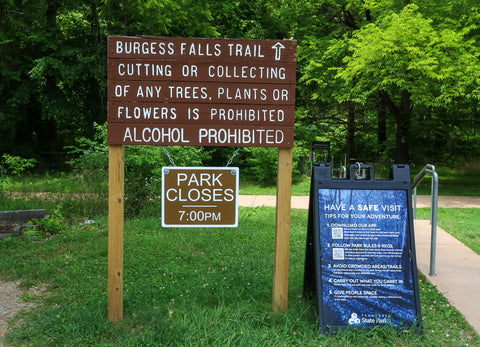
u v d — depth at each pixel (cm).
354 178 413
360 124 2448
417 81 1309
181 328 359
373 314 372
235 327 368
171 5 1392
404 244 385
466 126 1898
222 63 387
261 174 1605
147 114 384
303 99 2222
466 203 1219
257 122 392
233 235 696
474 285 486
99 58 1708
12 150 1878
